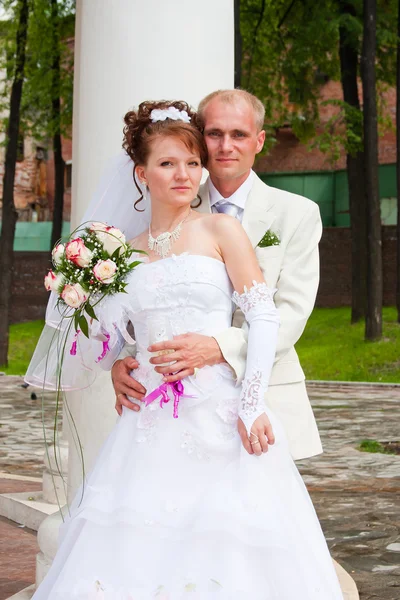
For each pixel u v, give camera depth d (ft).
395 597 15.08
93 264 9.34
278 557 8.53
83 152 12.66
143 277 9.32
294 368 10.25
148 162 9.47
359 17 72.54
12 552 16.94
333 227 87.66
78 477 12.25
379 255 66.74
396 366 62.85
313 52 76.07
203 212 10.45
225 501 8.62
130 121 9.71
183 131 9.34
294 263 10.02
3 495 20.36
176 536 8.59
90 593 8.57
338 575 14.20
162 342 9.04
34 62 76.89
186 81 11.98
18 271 95.25
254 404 8.84
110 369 10.42
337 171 94.84
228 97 9.86
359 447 32.96
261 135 10.34
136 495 8.84
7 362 72.54
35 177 110.22
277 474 9.06
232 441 9.03
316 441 10.32
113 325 9.49
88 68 12.45
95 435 12.05
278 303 9.87
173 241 9.52
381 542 19.03
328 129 73.41
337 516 21.59
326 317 80.33
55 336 11.16
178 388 9.09
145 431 9.20
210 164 9.98
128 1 12.00
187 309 9.22
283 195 10.44
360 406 47.06
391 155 92.68
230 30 12.51
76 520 9.25
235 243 9.31
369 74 65.57
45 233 104.68
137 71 11.99
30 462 28.89
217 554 8.46
